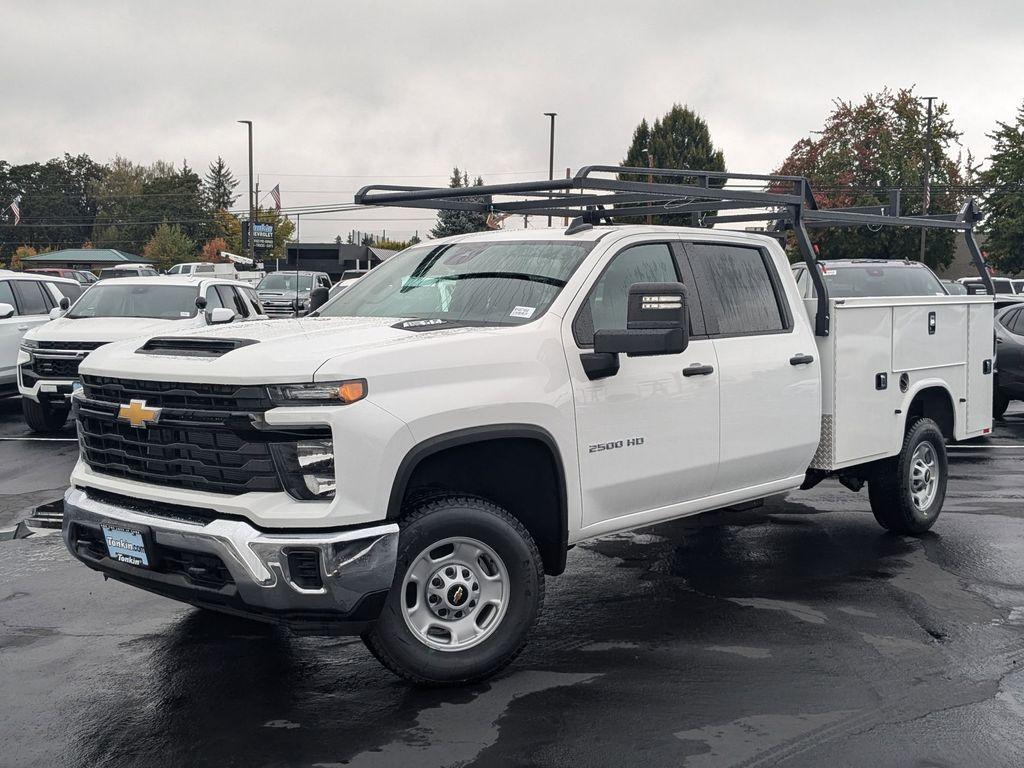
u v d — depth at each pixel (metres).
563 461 4.84
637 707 4.34
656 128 68.56
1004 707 4.36
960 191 50.34
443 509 4.40
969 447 12.05
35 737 4.04
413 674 4.39
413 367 4.29
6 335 13.88
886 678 4.69
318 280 30.64
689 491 5.61
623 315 5.28
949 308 7.57
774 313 6.21
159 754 3.89
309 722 4.18
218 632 5.29
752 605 5.80
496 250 5.60
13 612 5.61
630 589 6.12
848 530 7.67
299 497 4.07
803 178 6.35
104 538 4.50
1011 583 6.27
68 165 141.88
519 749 3.94
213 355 4.39
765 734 4.08
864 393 6.71
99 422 4.75
